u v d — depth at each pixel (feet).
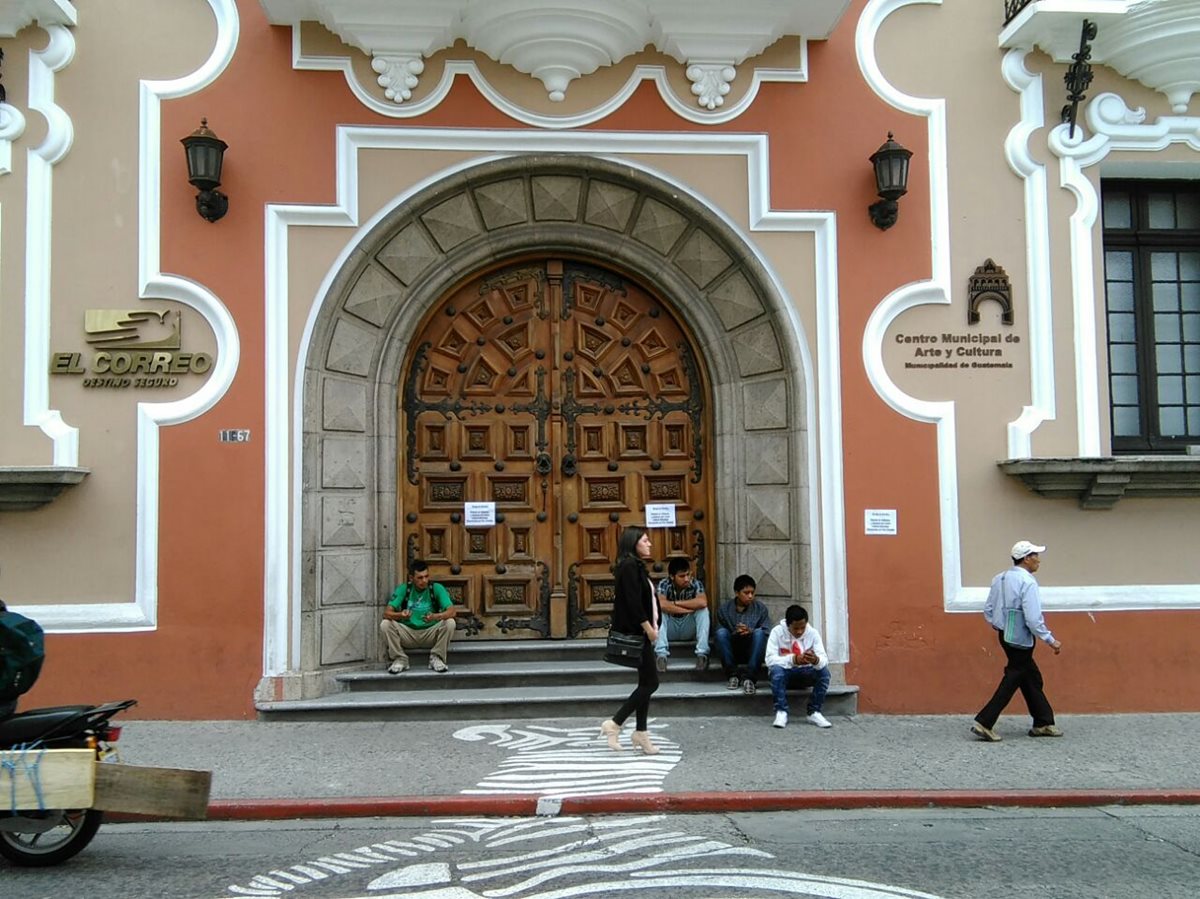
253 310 27.99
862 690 28.71
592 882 16.28
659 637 28.27
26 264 27.30
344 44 28.66
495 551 30.42
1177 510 30.07
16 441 26.96
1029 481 29.30
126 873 16.89
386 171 28.78
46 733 17.52
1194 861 17.62
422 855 17.79
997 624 26.53
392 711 26.89
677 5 27.99
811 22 29.22
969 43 30.55
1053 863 17.46
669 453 31.07
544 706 27.30
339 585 28.22
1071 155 30.27
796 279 29.78
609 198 29.89
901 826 19.77
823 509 29.25
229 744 24.63
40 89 27.63
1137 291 32.07
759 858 17.57
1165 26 29.35
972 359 29.84
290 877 16.65
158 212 27.86
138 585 27.09
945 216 30.01
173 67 28.27
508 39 28.25
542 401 30.78
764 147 29.76
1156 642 29.53
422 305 29.73
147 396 27.63
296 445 27.91
